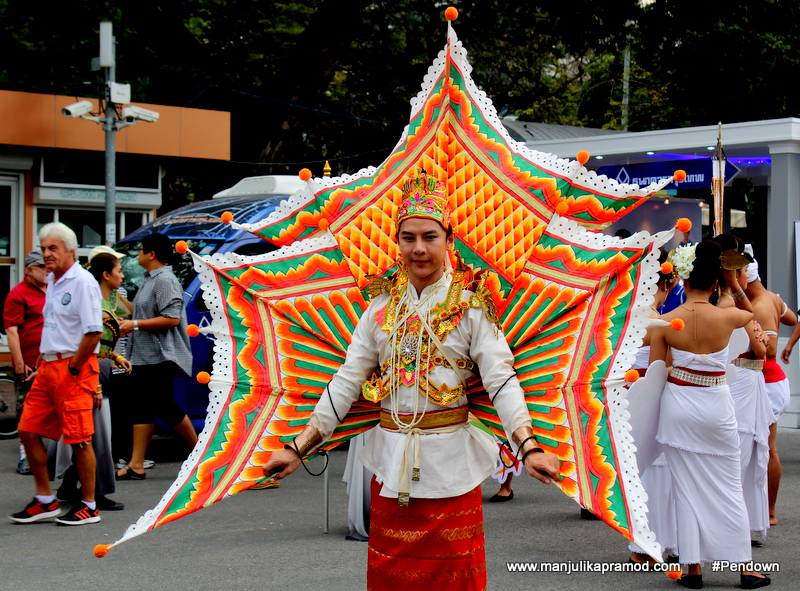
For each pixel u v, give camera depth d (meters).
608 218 3.66
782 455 9.34
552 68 29.33
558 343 3.46
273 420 3.74
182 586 5.12
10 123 12.66
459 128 3.98
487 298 3.28
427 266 3.27
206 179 19.72
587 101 30.33
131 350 7.97
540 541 6.14
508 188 3.78
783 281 11.76
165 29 18.62
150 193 14.40
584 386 3.32
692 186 13.01
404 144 4.06
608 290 3.39
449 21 4.05
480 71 22.95
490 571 5.46
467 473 3.34
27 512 6.53
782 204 11.80
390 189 4.00
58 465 6.91
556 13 17.50
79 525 6.46
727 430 5.14
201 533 6.33
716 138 12.41
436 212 3.26
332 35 18.03
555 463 3.02
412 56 20.66
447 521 3.31
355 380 3.45
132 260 9.66
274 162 18.83
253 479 3.62
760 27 20.42
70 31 16.19
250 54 19.64
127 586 5.12
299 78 18.42
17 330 8.23
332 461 9.10
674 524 5.39
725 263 6.12
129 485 7.79
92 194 13.68
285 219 3.98
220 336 3.80
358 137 21.84
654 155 13.80
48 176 13.34
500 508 7.15
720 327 5.19
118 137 13.71
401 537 3.34
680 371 5.23
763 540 6.01
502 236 3.73
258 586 5.11
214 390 3.75
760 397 5.97
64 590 5.05
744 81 21.02
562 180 3.67
